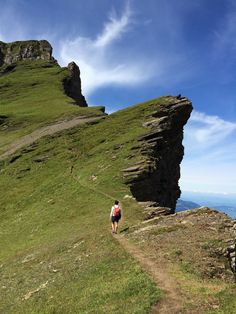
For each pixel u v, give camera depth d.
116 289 24.52
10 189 87.12
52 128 127.62
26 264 41.09
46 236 51.12
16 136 133.88
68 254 38.25
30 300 29.55
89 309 23.28
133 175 69.00
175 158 98.00
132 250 32.09
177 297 22.12
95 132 107.25
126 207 54.28
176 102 104.44
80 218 55.34
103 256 32.62
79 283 28.61
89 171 77.94
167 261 28.38
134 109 113.88
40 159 99.75
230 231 34.28
